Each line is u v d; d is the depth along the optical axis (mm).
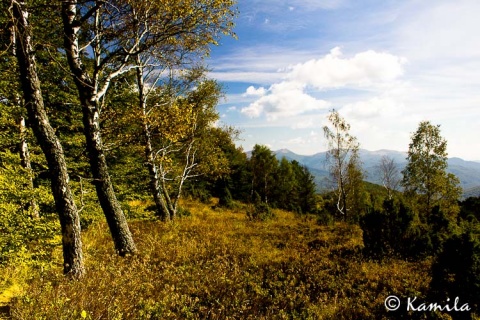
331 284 7879
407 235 10836
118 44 8953
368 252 11031
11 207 7816
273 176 50875
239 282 7582
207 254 9953
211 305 6234
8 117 10727
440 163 25344
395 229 10906
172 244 10602
